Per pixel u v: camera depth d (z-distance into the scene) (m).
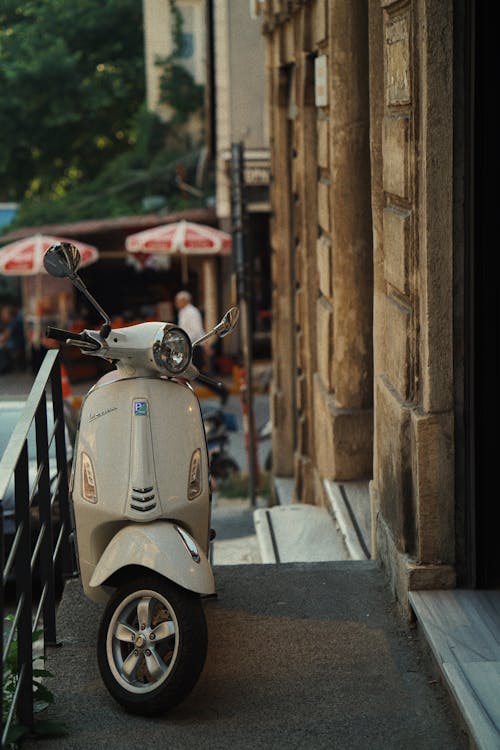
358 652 5.94
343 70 8.99
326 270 9.58
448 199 5.82
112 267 31.22
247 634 6.16
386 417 6.70
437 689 5.54
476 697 5.02
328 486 9.34
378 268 7.14
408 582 6.09
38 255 25.86
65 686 5.69
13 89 42.84
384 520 6.86
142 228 30.86
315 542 9.04
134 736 5.19
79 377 29.27
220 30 28.52
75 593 6.73
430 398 5.96
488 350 5.91
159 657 5.29
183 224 26.53
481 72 5.69
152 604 5.30
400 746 5.07
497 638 5.57
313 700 5.48
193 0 37.25
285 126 13.81
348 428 9.34
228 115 28.73
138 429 5.51
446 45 5.72
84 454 5.63
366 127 9.04
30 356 30.00
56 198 40.41
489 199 5.79
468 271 5.83
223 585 6.83
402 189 6.14
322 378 10.12
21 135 43.59
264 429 16.69
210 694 5.55
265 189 27.48
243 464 18.83
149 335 5.53
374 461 7.26
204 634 5.21
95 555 5.66
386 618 6.32
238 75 28.66
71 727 5.28
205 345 25.89
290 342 14.35
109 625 5.39
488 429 5.98
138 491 5.44
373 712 5.36
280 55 13.02
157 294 31.44
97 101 43.00
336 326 9.33
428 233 5.83
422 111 5.83
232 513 15.00
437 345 5.92
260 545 9.14
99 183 36.75
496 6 5.66
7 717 4.88
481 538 6.05
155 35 37.31
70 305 30.08
